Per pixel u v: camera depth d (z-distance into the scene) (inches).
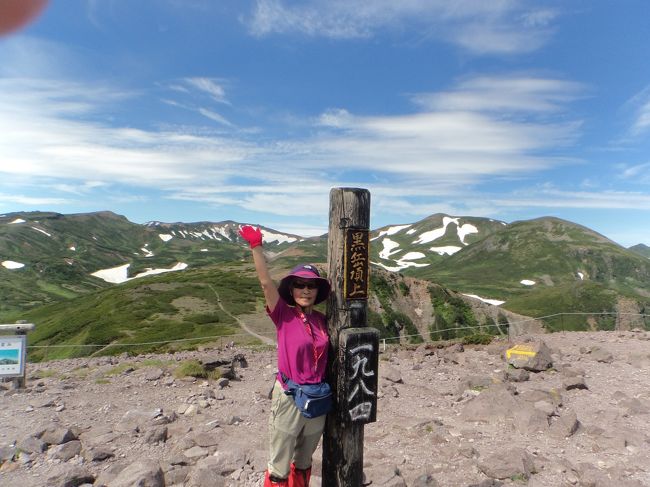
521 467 146.5
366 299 105.1
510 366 309.6
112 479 141.9
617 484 135.5
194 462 155.1
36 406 217.9
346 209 102.3
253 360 364.8
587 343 404.8
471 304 1865.2
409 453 165.9
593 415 211.6
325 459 105.8
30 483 138.8
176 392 249.3
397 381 275.9
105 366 338.6
